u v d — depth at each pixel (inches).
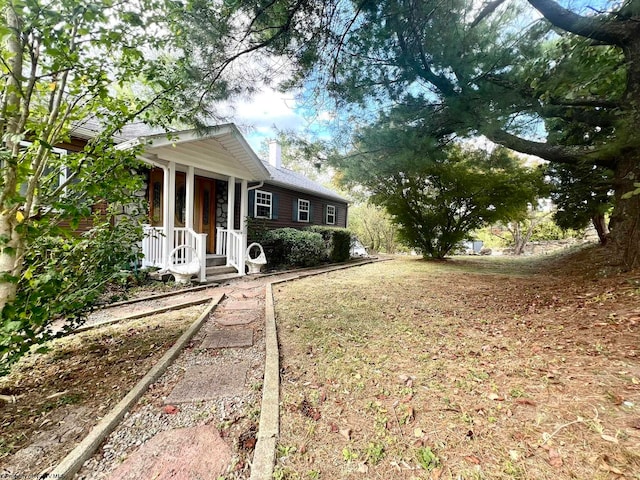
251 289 231.8
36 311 78.2
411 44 137.0
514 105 146.2
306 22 122.6
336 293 214.1
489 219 419.8
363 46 136.2
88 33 78.3
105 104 97.4
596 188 237.6
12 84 76.1
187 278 236.5
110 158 97.3
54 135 88.8
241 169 311.7
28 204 80.8
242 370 97.6
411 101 164.9
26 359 104.8
